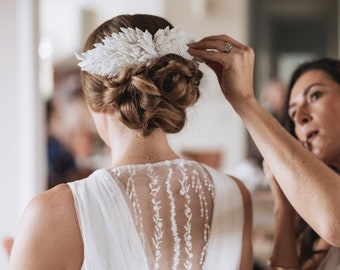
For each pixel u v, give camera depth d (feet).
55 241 3.28
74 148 22.45
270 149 3.53
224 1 22.20
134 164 3.59
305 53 22.17
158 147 3.67
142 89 3.34
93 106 3.61
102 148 22.61
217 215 3.67
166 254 3.44
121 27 3.58
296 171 3.40
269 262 4.96
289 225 4.85
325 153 4.64
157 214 3.45
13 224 8.19
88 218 3.31
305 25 22.15
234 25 22.22
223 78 3.74
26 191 8.16
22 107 8.15
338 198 3.28
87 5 24.30
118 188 3.42
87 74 3.58
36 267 3.26
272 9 22.17
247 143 21.94
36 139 8.21
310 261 5.07
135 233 3.36
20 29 8.09
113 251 3.32
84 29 24.27
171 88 3.47
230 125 22.00
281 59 22.31
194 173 3.68
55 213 3.31
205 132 22.15
